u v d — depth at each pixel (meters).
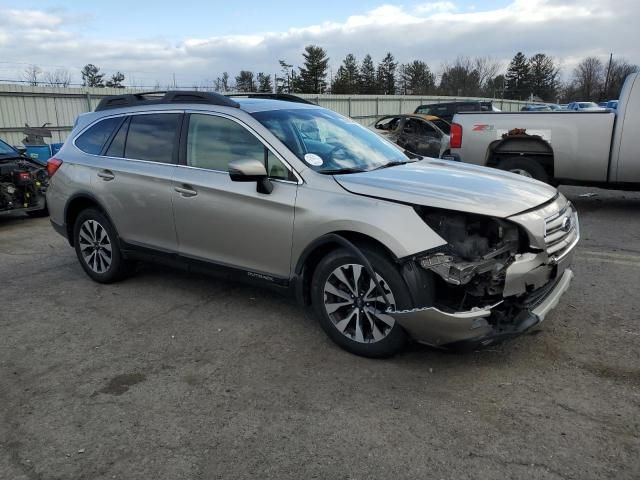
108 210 5.30
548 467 2.69
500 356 3.82
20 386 3.65
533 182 4.21
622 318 4.41
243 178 3.90
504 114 8.66
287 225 4.01
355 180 3.85
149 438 3.03
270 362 3.86
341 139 4.64
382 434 2.99
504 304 3.60
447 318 3.32
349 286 3.79
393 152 4.89
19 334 4.48
